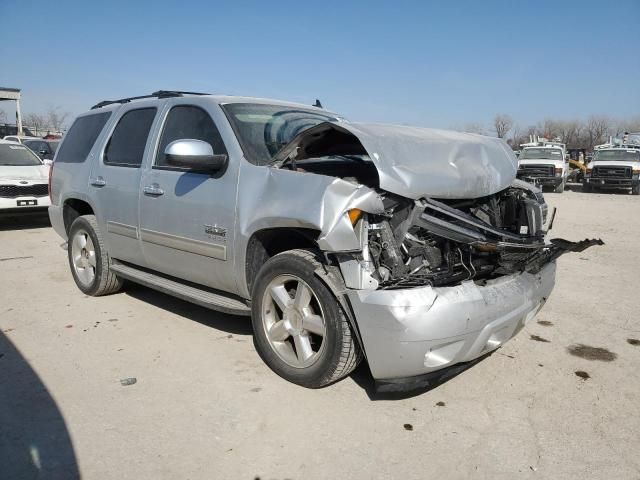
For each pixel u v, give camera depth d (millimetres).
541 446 3000
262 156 3896
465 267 3338
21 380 3650
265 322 3695
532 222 4031
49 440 2953
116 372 3789
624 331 4812
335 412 3291
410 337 2967
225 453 2871
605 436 3113
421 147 3473
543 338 4602
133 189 4703
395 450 2928
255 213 3609
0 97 29250
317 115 4840
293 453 2881
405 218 3270
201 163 3818
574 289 6191
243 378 3707
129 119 5145
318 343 3723
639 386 3742
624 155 23625
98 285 5363
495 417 3293
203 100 4395
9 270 6723
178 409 3297
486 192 3658
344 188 3191
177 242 4273
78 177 5523
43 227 10250
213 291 4363
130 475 2682
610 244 9273
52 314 4996
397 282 3115
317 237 3338
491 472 2764
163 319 4879
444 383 3715
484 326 3184
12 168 10078
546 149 24188
